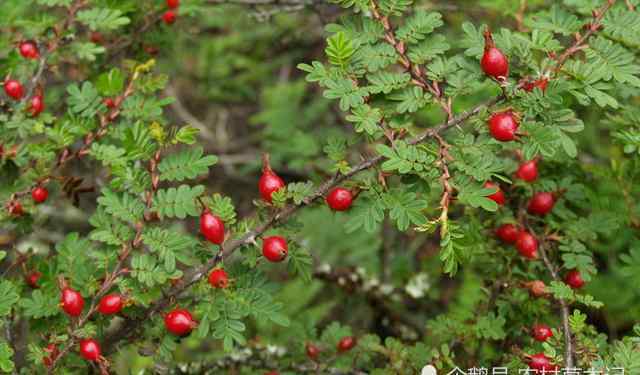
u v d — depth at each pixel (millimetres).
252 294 601
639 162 704
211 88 1198
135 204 611
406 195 584
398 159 573
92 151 649
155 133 610
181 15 801
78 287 633
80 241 650
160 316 614
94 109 667
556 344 602
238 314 596
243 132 1396
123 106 669
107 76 667
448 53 661
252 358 742
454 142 589
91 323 615
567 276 663
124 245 608
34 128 667
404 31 605
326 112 1140
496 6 750
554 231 682
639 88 667
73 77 792
